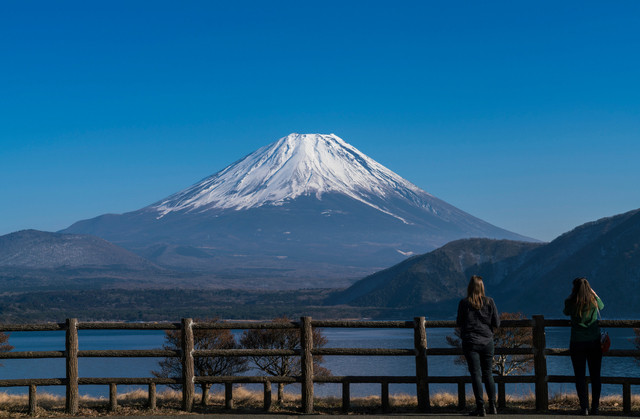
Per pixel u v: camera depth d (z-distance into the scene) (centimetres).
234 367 2316
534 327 1158
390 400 1521
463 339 1102
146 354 1204
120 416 1136
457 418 1082
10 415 1171
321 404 1354
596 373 1104
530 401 1308
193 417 1127
